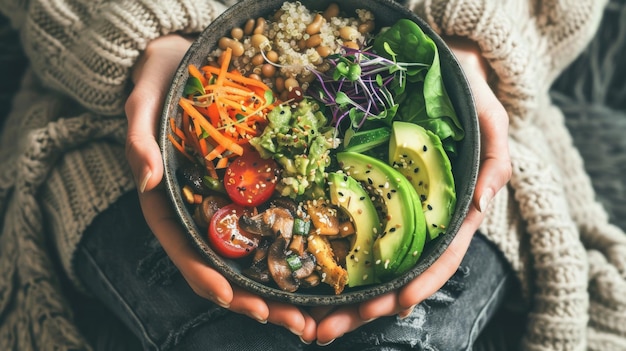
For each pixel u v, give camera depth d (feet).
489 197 1.83
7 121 2.60
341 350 1.97
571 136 2.69
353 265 1.74
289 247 1.76
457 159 1.79
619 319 2.28
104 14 2.11
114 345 2.22
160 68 1.99
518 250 2.20
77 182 2.19
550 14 2.37
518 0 2.35
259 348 1.93
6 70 2.74
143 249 2.07
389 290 1.67
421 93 1.83
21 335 2.20
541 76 2.41
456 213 1.70
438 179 1.75
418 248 1.72
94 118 2.23
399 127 1.77
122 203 2.14
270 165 1.80
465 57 2.13
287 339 1.94
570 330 2.16
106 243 2.11
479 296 2.10
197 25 2.12
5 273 2.30
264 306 1.76
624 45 2.74
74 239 2.15
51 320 2.19
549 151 2.50
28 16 2.30
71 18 2.26
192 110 1.77
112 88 2.13
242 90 1.83
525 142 2.35
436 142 1.75
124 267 2.08
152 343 1.98
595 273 2.35
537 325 2.19
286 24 1.87
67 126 2.21
